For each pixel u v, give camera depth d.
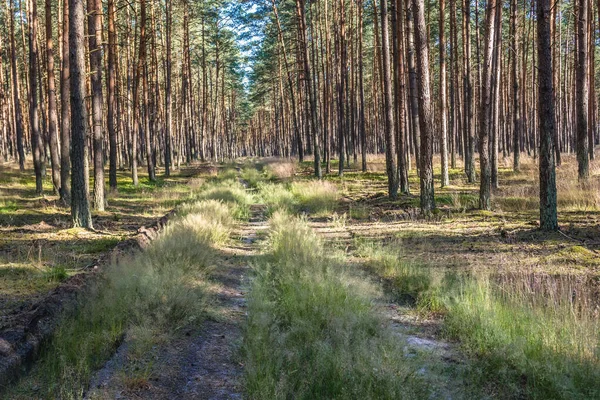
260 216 16.17
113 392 3.86
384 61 17.42
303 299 5.68
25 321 4.85
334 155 47.56
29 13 25.14
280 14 36.53
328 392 3.62
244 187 24.47
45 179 25.05
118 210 15.87
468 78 20.80
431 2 31.84
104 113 38.09
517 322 4.93
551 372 3.80
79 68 11.20
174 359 4.66
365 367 3.75
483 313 5.18
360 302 5.70
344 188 21.45
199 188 22.78
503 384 3.92
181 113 50.53
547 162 9.66
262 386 3.67
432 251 9.15
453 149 28.59
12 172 27.64
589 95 27.09
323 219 14.75
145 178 29.22
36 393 3.82
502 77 36.00
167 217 13.01
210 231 10.73
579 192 12.88
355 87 40.78
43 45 29.39
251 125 96.62
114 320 5.19
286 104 55.62
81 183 11.49
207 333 5.41
